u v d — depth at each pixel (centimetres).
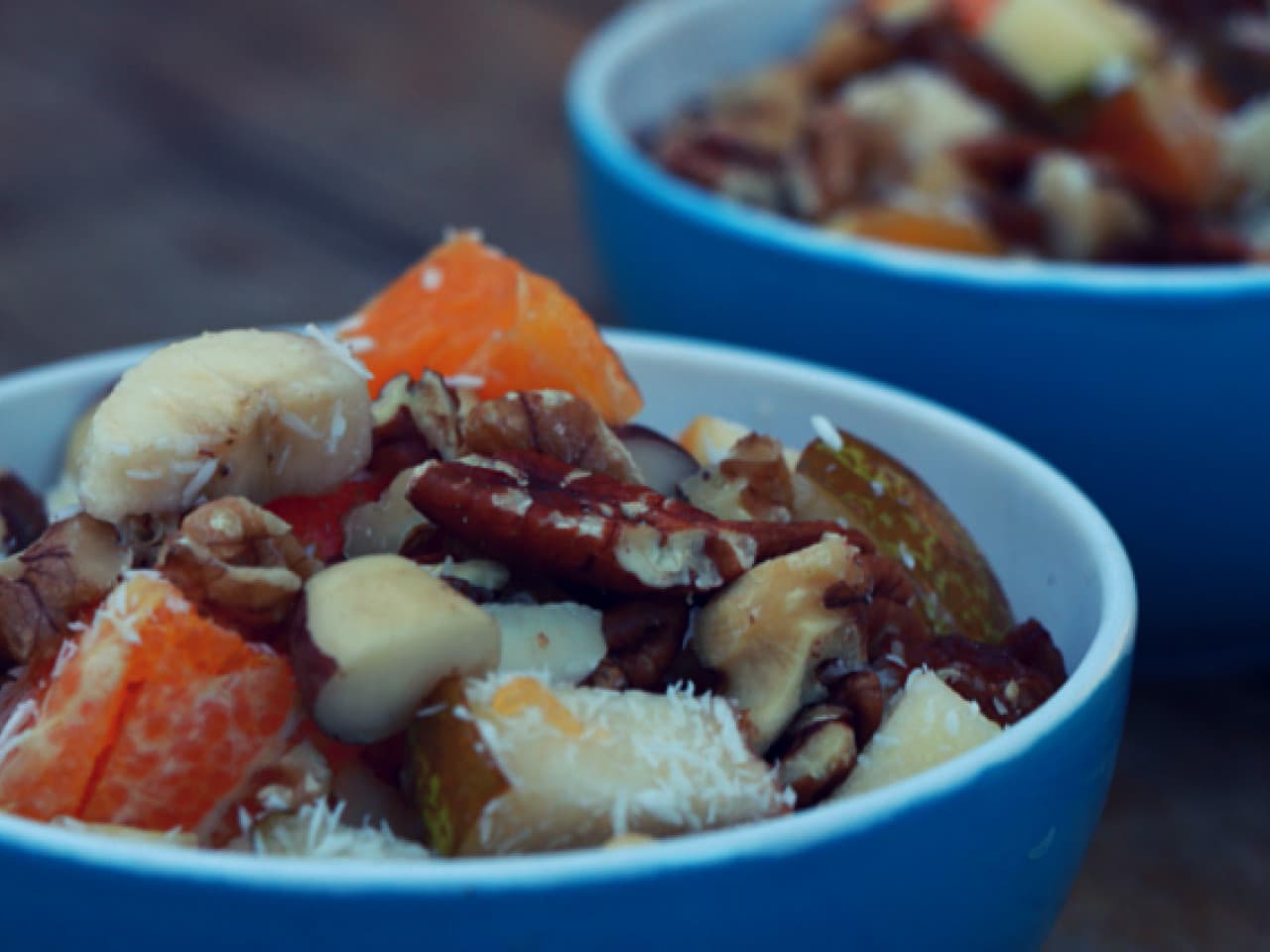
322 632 27
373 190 61
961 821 26
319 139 64
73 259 57
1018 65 45
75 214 59
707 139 47
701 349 35
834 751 28
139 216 59
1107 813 38
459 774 27
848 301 39
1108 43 45
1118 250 44
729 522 29
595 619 28
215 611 27
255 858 25
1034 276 37
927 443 34
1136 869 36
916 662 30
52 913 25
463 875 25
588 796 26
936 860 26
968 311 38
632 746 27
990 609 32
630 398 32
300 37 70
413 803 28
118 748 27
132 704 27
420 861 26
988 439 33
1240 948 35
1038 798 27
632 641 29
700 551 29
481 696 27
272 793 27
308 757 27
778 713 29
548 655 28
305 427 29
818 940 26
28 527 33
